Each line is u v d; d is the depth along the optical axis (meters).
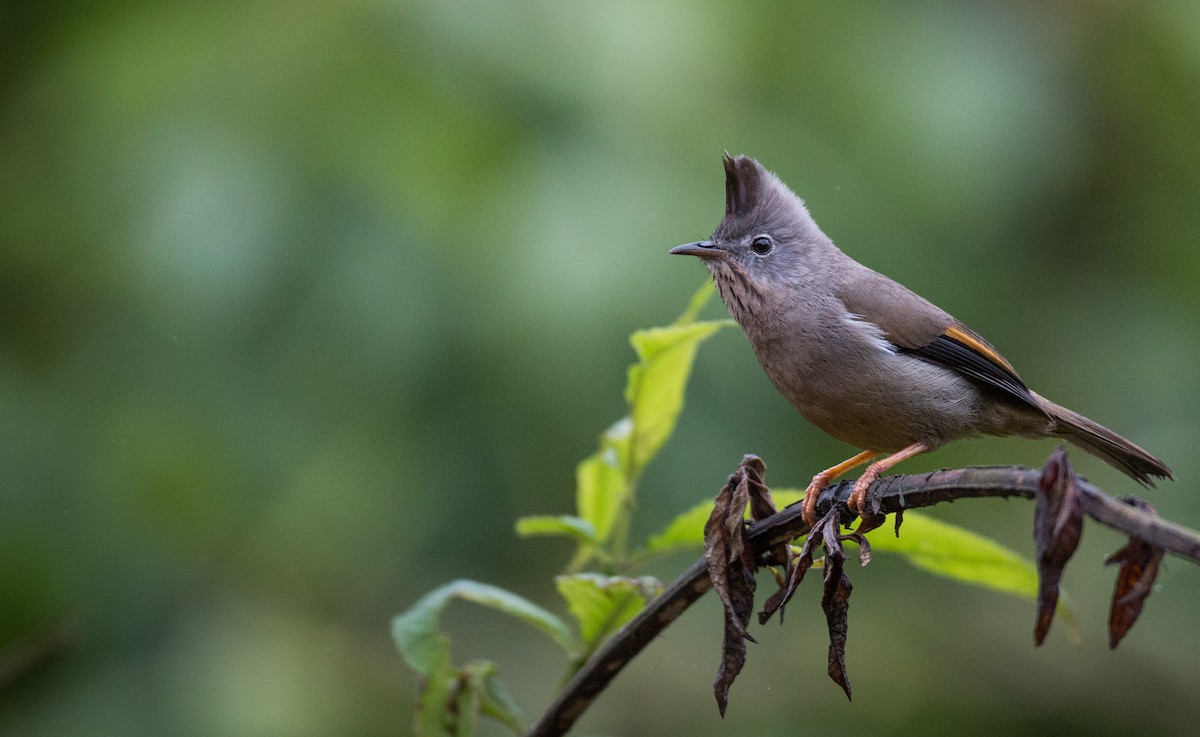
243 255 10.03
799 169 10.48
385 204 10.12
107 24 11.56
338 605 11.83
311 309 10.12
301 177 10.20
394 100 10.35
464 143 10.27
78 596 11.05
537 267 9.75
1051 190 11.79
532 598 12.02
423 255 10.02
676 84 10.35
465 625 12.10
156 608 11.31
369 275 10.02
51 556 11.01
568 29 10.30
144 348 10.55
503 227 9.93
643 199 9.98
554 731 5.88
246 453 10.59
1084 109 12.06
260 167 10.20
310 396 10.44
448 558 11.67
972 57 11.09
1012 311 11.59
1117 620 4.49
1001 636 13.20
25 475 10.91
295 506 10.97
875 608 13.01
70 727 10.95
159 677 11.16
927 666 12.90
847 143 10.66
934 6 11.32
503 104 10.27
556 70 10.23
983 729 12.78
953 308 10.81
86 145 10.88
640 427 6.88
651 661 12.97
